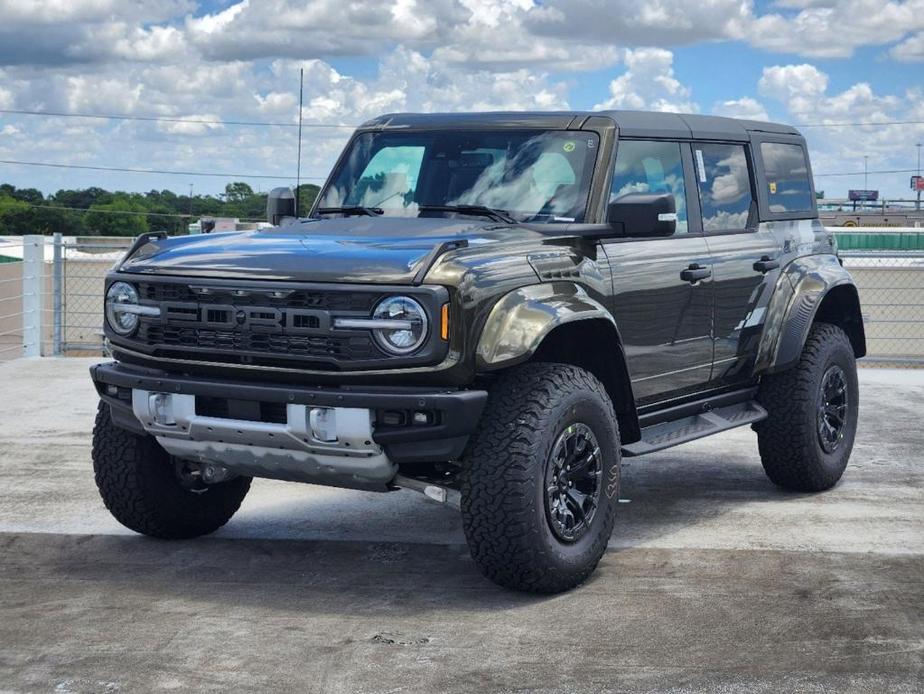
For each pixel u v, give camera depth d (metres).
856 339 7.76
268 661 4.28
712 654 4.38
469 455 4.88
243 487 6.12
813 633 4.61
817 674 4.18
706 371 6.41
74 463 7.96
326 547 5.89
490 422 4.89
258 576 5.38
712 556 5.74
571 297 5.15
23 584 5.23
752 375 6.83
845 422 7.37
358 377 4.71
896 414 10.17
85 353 20.05
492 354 4.75
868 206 69.94
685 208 6.33
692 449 8.74
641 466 8.11
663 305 5.95
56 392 11.08
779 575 5.41
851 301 7.58
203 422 4.98
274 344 4.83
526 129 5.90
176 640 4.50
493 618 4.77
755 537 6.12
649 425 6.06
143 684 4.05
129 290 5.20
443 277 4.68
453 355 4.67
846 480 7.61
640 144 6.03
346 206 6.10
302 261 4.86
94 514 6.51
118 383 5.18
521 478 4.82
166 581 5.29
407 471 5.15
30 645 4.44
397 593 5.12
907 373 12.77
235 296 4.88
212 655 4.34
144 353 5.16
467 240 4.95
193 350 4.99
